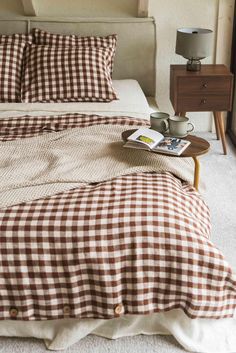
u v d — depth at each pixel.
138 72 3.69
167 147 2.31
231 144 3.85
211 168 3.44
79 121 2.76
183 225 1.86
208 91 3.39
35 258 1.81
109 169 2.21
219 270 1.83
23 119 2.75
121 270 1.82
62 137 2.50
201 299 1.83
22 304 1.85
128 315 1.94
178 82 3.36
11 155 2.33
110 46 3.46
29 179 2.10
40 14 3.72
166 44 3.80
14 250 1.81
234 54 3.79
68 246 1.80
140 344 1.95
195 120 4.05
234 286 1.87
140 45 3.64
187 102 3.42
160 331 1.99
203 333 1.92
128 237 1.81
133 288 1.83
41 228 1.82
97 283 1.82
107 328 1.98
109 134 2.52
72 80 3.15
